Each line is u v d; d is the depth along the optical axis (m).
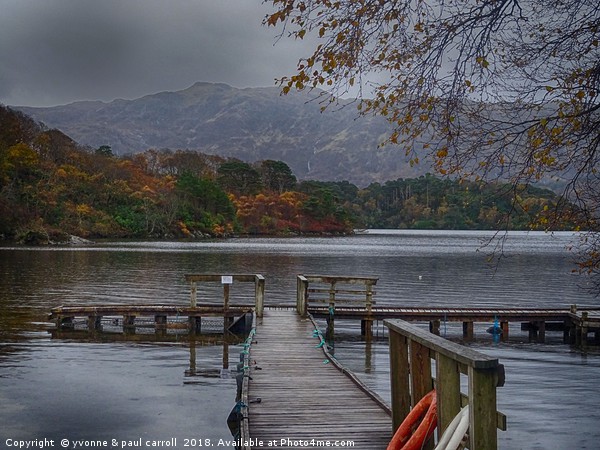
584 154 6.86
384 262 51.69
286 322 17.64
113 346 16.84
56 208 92.81
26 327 19.39
